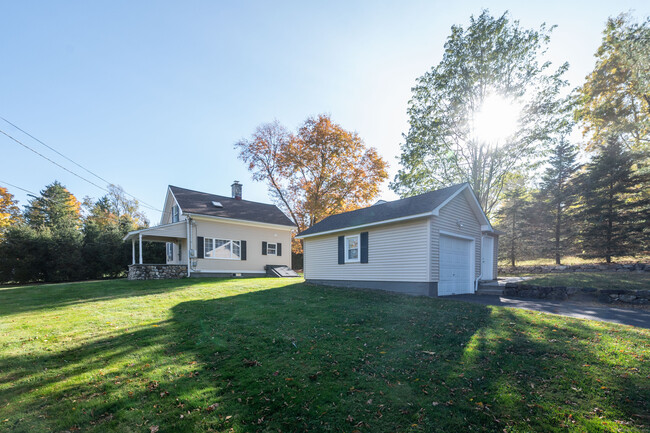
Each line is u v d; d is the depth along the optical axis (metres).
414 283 9.77
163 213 23.33
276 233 21.91
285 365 4.30
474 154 19.86
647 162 15.02
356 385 3.70
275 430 2.85
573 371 3.78
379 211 12.12
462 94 19.55
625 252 14.38
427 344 4.96
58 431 2.87
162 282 13.95
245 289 11.55
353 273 12.06
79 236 21.91
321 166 27.06
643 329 5.28
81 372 4.13
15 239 19.92
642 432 2.63
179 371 4.15
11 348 5.02
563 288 9.16
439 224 10.04
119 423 2.98
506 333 5.30
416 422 2.93
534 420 2.89
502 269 19.86
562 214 18.41
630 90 18.47
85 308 8.09
